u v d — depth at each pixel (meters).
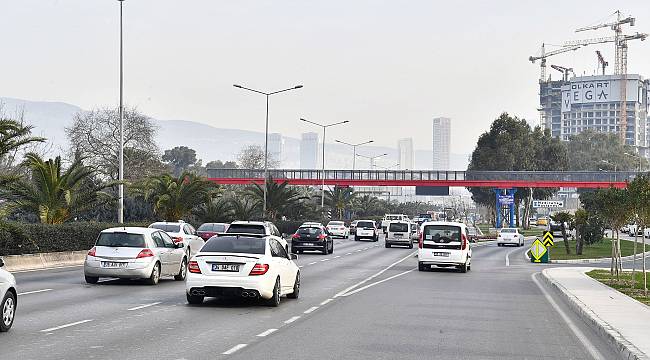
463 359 11.88
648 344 12.85
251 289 18.03
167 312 17.16
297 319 16.41
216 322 15.60
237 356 11.58
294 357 11.62
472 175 106.25
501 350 12.91
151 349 12.08
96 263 23.95
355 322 16.11
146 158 82.62
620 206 29.39
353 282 27.77
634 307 19.06
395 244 62.22
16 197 37.81
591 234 59.75
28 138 30.42
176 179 53.84
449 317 17.55
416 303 20.53
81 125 83.56
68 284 24.30
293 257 21.80
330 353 12.08
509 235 73.31
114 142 82.81
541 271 36.59
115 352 11.73
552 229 96.88
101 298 20.06
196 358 11.34
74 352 11.67
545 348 13.28
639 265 45.16
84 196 38.88
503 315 18.33
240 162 140.00
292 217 82.75
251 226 32.97
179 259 26.58
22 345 12.27
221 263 18.16
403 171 107.06
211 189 55.38
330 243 52.34
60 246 34.75
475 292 24.67
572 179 104.19
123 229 24.61
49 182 37.88
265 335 13.91
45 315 16.34
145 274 24.03
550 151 125.00
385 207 176.62
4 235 30.44
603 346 13.65
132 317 16.19
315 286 25.72
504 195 107.62
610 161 181.75
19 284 24.22
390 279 29.72
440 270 36.34
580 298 21.44
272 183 76.06
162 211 53.75
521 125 123.50
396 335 14.32
